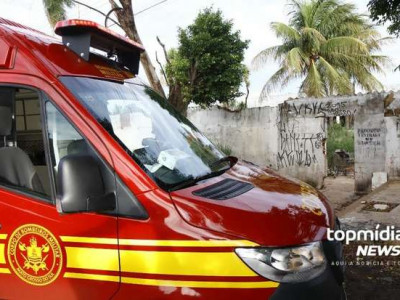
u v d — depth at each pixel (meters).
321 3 19.91
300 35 20.00
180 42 12.02
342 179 12.88
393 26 7.76
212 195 2.25
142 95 2.99
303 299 1.96
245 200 2.27
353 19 19.94
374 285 4.01
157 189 2.12
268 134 12.84
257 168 3.25
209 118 14.22
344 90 18.97
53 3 11.49
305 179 11.72
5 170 2.41
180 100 12.11
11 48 2.47
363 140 10.52
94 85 2.56
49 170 2.31
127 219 2.07
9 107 2.59
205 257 1.96
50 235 2.18
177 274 1.98
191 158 2.74
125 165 2.16
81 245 2.12
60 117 2.34
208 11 11.98
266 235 1.99
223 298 1.94
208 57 11.52
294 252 2.00
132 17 10.17
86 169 2.01
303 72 20.00
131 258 2.04
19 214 2.26
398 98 10.07
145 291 2.02
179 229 2.00
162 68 12.31
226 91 12.13
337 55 19.69
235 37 12.05
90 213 2.13
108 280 2.08
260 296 1.93
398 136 10.09
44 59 2.45
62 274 2.16
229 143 13.78
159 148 2.58
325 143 11.41
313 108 11.38
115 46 3.12
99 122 2.29
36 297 2.24
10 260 2.28
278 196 2.48
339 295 2.13
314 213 2.36
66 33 2.73
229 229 1.99
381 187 8.05
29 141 2.90
